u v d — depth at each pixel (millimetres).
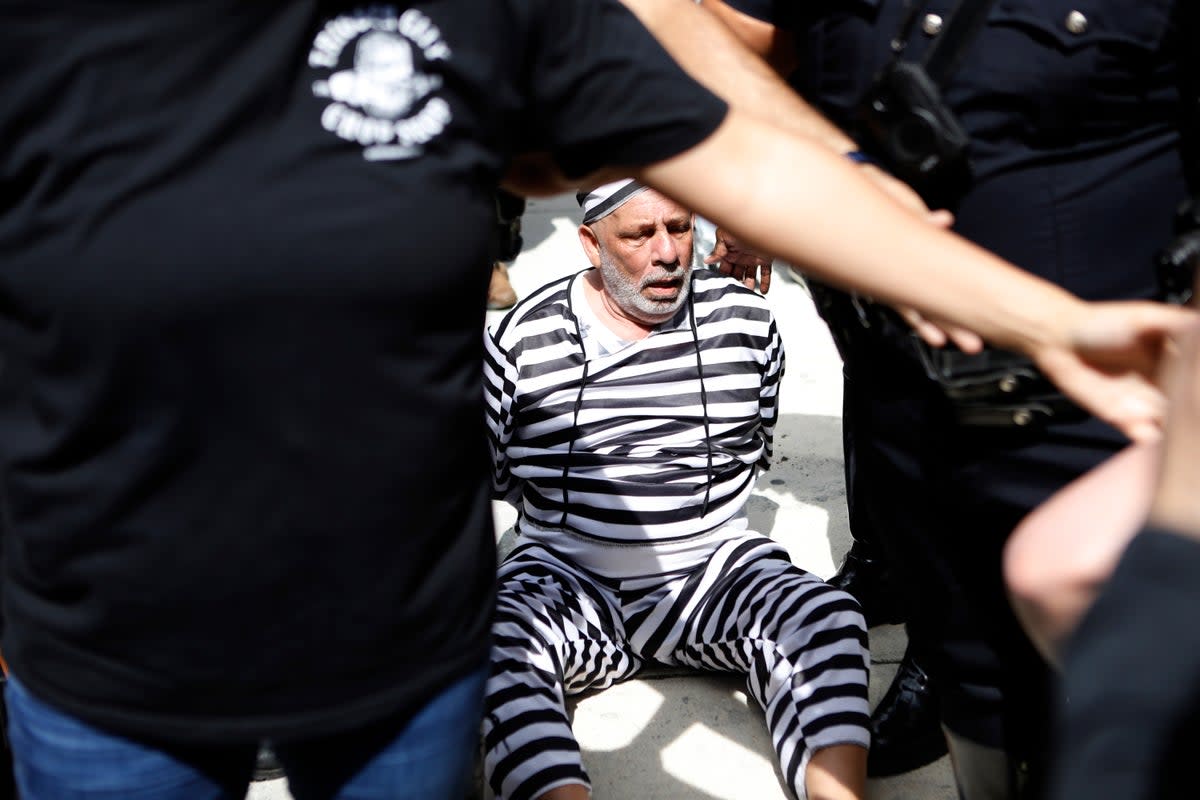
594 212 2393
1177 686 815
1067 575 1037
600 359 2471
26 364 1191
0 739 1836
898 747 2412
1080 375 1366
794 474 3320
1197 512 851
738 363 2504
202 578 1209
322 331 1170
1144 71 1455
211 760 1343
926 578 1747
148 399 1163
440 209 1201
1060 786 865
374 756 1354
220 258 1136
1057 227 1505
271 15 1137
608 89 1280
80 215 1132
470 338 1296
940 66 1465
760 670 2387
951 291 1357
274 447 1186
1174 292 1450
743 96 1589
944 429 1615
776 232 1346
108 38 1113
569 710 2582
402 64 1173
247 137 1144
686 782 2420
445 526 1306
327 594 1241
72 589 1239
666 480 2492
